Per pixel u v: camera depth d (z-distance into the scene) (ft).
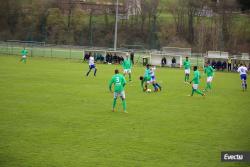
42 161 47.80
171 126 68.54
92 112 78.38
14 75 138.82
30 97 93.56
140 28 376.27
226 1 369.50
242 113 83.20
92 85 119.96
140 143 56.95
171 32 370.32
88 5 401.70
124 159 49.60
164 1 417.90
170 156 51.42
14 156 49.32
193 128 67.56
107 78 141.38
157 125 68.95
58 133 60.85
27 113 74.95
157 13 397.60
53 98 93.45
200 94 109.40
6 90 103.14
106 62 220.23
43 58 232.12
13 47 265.34
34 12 372.38
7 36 358.84
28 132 60.80
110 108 83.35
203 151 53.98
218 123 72.33
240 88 132.26
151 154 52.01
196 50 333.42
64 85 117.70
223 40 344.69
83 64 203.10
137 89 117.29
